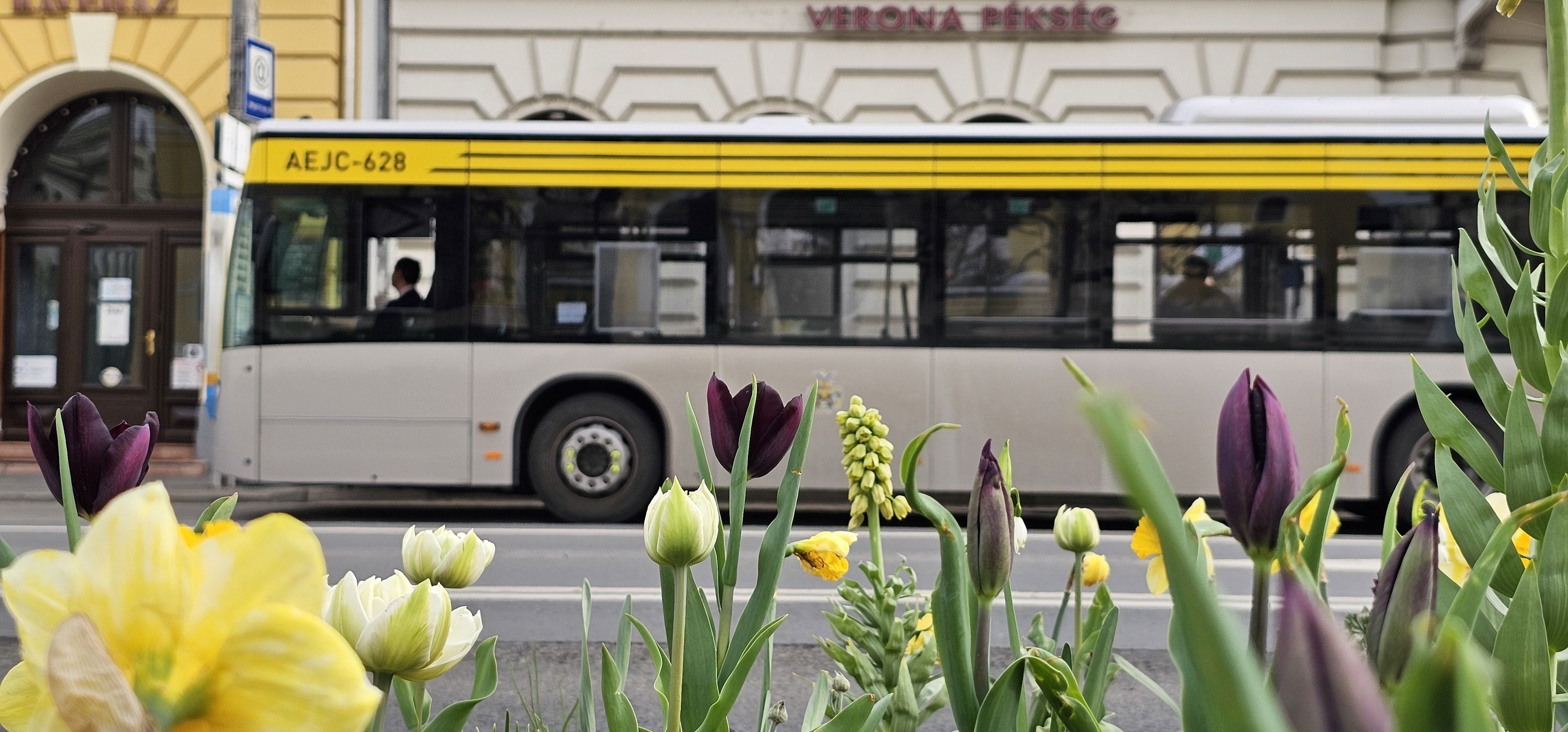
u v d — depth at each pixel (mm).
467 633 598
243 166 10445
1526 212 7750
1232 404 570
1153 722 3443
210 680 341
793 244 8125
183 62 12797
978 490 785
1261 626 568
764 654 1219
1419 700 220
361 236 8164
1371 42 13602
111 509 353
